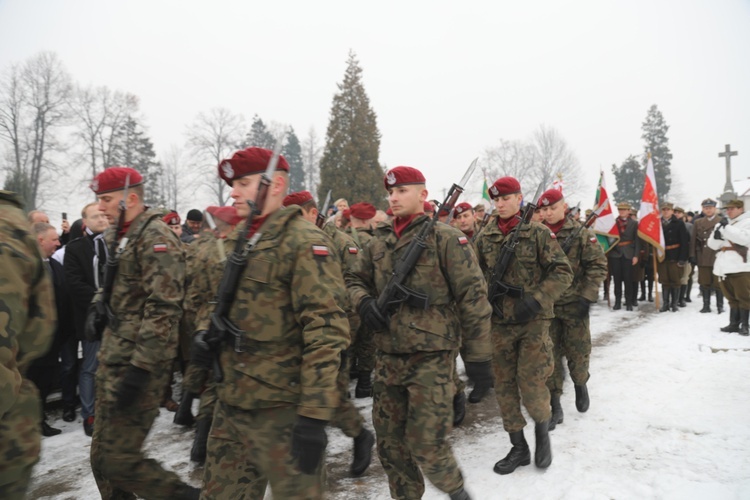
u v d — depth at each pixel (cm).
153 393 263
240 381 200
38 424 159
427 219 282
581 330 447
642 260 1060
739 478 316
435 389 259
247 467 210
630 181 5178
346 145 3403
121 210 281
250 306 200
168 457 403
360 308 277
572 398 507
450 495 264
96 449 266
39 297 154
